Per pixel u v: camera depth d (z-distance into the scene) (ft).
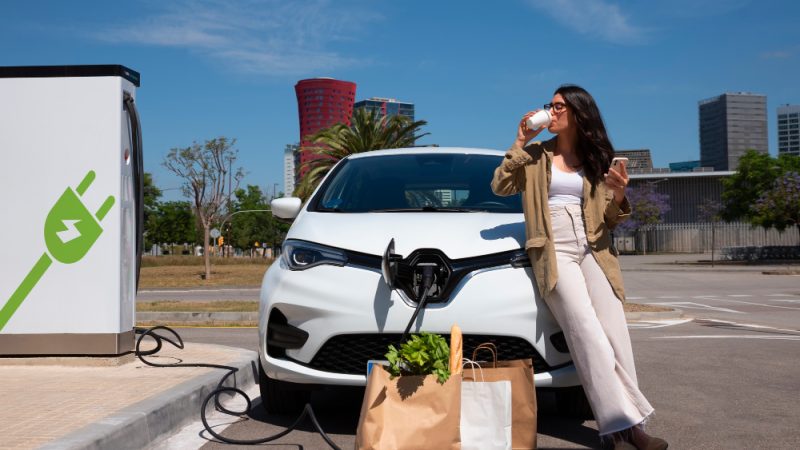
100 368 18.94
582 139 12.45
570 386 13.07
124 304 19.86
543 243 12.17
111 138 19.77
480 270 12.79
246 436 13.65
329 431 13.94
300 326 13.15
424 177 16.61
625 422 11.58
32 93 19.89
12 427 12.35
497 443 10.43
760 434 13.79
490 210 15.15
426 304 12.58
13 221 19.60
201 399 15.58
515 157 12.28
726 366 22.15
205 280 103.86
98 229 19.56
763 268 111.24
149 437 12.96
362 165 17.53
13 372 18.34
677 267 120.06
